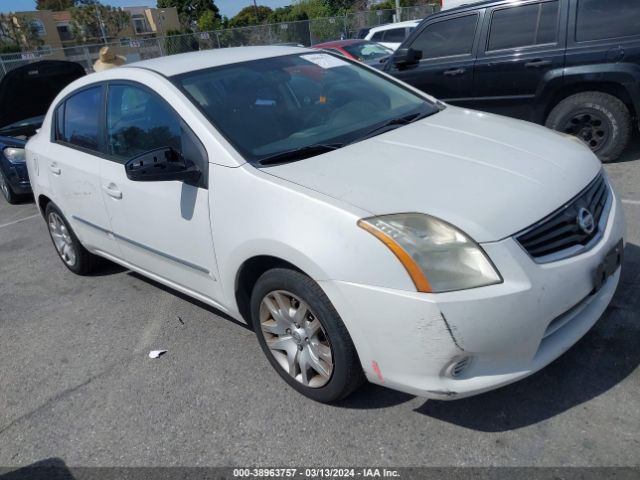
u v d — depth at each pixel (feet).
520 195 7.84
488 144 9.51
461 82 20.45
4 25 152.25
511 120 11.40
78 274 15.96
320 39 76.74
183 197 9.91
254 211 8.61
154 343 11.69
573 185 8.40
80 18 166.20
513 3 18.94
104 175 11.90
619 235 8.71
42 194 14.94
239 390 9.74
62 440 9.20
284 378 9.43
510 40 19.11
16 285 15.97
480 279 7.06
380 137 10.04
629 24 16.96
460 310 6.95
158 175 9.30
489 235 7.22
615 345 9.32
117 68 12.43
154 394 9.98
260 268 9.40
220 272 9.64
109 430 9.25
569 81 17.89
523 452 7.61
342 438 8.31
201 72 11.00
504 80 19.35
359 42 40.50
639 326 9.66
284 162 9.19
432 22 21.03
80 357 11.61
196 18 205.87
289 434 8.54
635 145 19.86
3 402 10.48
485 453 7.69
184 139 9.96
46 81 25.05
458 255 7.13
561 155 9.20
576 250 7.82
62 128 13.98
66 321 13.28
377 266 7.28
